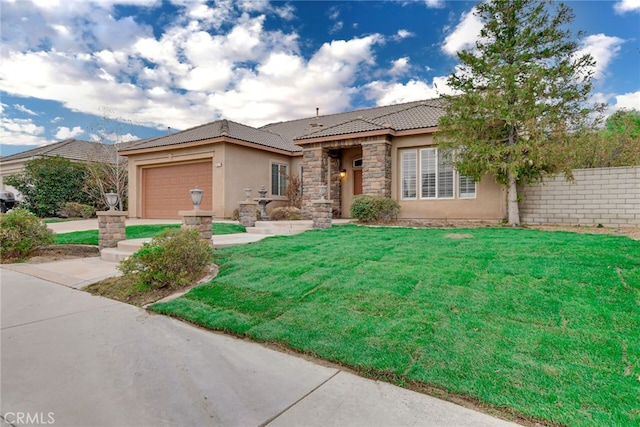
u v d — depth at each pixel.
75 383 2.93
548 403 2.51
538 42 10.56
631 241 6.82
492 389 2.70
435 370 2.99
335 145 15.10
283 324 4.07
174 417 2.49
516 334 3.49
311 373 3.11
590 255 5.73
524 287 4.60
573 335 3.42
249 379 3.01
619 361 2.97
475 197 12.98
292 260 6.66
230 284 5.43
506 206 12.42
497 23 10.80
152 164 18.91
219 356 3.46
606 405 2.46
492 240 7.63
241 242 8.83
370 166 14.20
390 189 14.27
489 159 10.66
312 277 5.50
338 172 17.08
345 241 8.38
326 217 11.72
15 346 3.68
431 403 2.62
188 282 5.68
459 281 4.94
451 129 11.12
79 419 2.45
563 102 9.91
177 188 18.39
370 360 3.21
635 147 12.77
